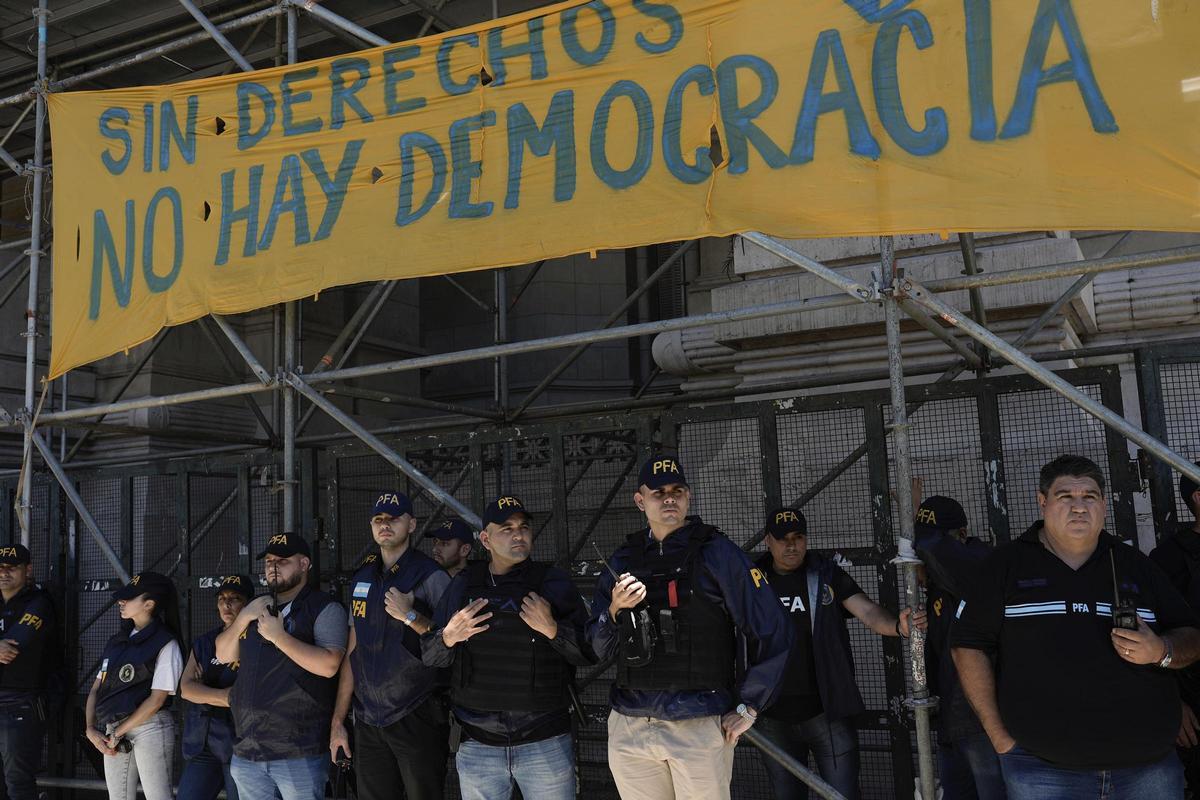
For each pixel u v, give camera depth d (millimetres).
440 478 8547
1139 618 3309
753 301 7328
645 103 4762
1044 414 5324
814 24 4457
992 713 3512
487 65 5156
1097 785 3336
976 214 4020
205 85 5938
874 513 4984
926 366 6629
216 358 10953
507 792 4367
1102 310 7230
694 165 4617
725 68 4609
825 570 4734
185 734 5574
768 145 4461
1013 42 4074
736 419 5344
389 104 5398
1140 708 3285
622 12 4855
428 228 5188
